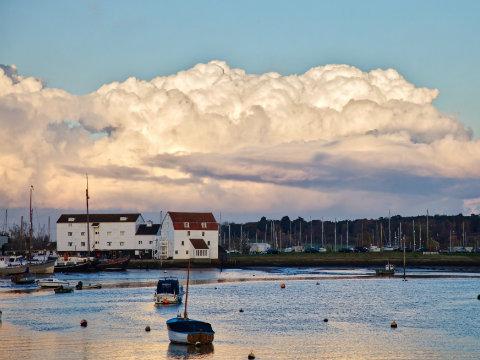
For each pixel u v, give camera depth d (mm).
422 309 149250
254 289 199625
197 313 142625
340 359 96875
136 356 98625
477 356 98625
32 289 199500
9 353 100312
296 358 97500
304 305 157625
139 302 162375
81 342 108125
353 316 138000
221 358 97500
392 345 106188
